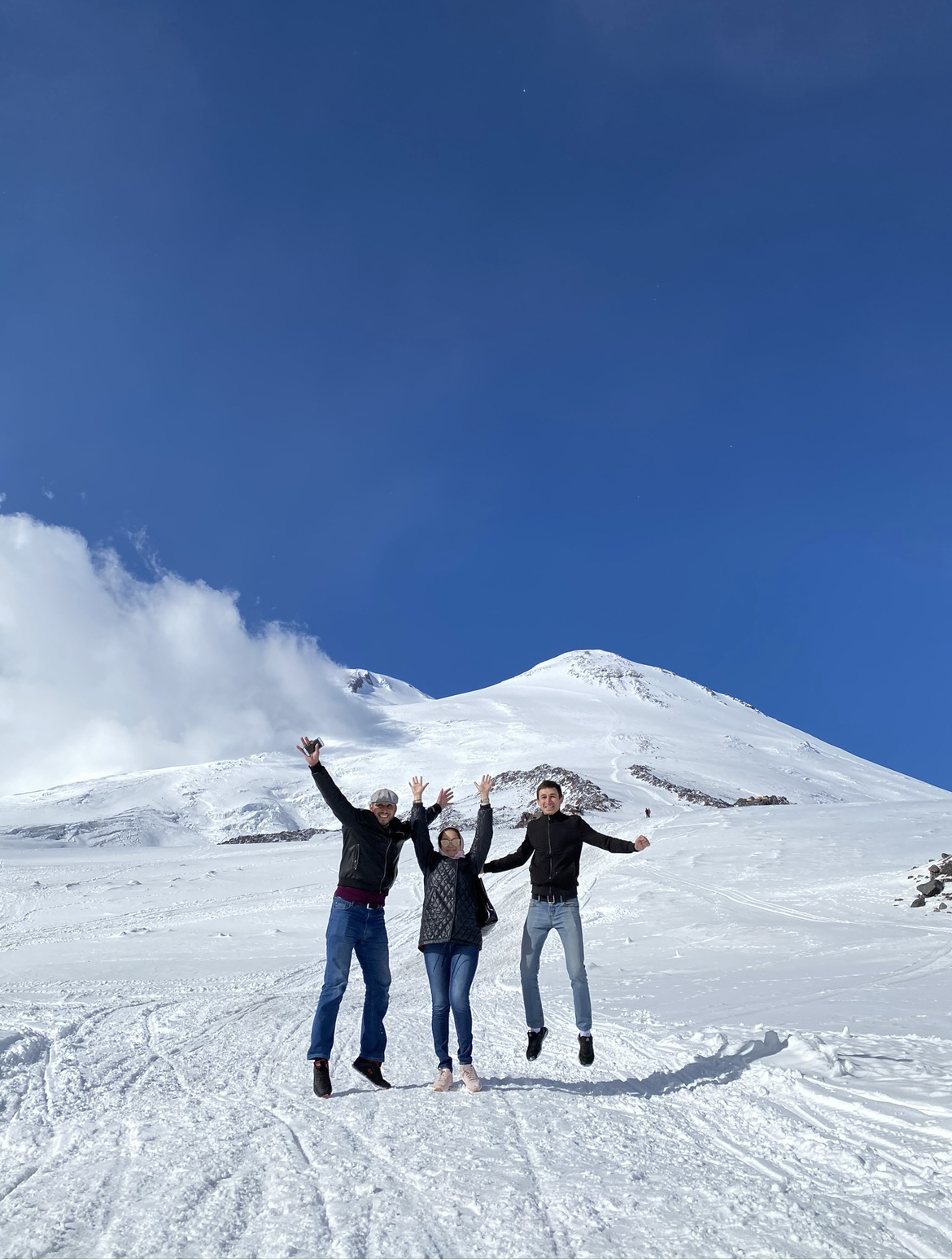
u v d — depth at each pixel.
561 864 5.71
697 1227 2.73
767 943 14.30
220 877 33.62
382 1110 4.47
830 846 26.33
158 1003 11.32
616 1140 3.79
